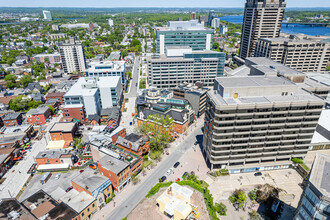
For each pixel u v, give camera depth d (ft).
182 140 468.34
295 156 367.45
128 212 298.97
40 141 470.39
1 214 261.65
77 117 534.78
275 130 338.13
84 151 417.28
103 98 581.12
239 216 290.76
